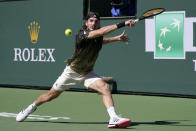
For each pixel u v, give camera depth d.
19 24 15.88
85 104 11.78
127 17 13.63
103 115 9.92
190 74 12.69
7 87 16.22
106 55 14.16
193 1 12.48
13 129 8.24
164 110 10.70
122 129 8.16
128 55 13.72
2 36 16.27
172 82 13.02
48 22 15.20
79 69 8.41
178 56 12.85
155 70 13.29
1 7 16.20
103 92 8.25
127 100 12.54
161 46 13.11
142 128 8.27
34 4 15.48
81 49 8.17
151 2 13.19
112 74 14.07
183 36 12.71
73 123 8.88
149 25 13.27
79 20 14.51
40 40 15.43
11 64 16.14
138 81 13.60
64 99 12.81
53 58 15.16
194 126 8.50
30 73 15.73
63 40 14.91
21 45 15.88
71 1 14.64
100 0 14.13
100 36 8.24
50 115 9.98
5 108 11.23
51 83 15.27
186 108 10.98
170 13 12.90
